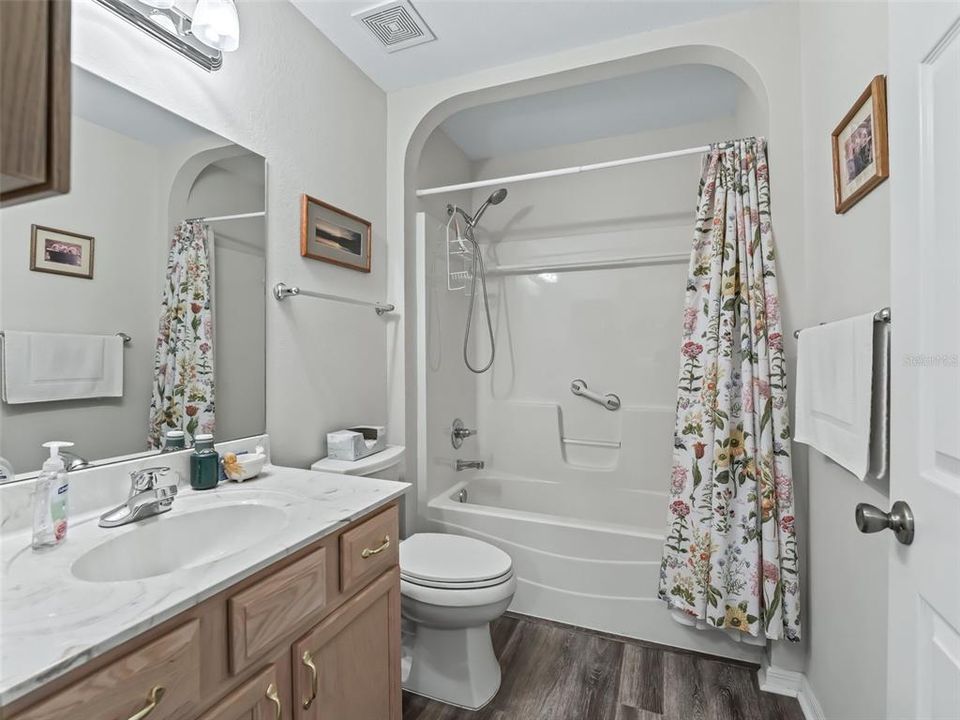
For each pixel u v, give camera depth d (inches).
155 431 46.9
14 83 18.2
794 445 64.7
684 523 69.5
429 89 86.0
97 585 28.2
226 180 55.1
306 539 36.1
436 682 63.6
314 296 65.9
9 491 35.6
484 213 123.7
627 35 72.6
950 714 22.1
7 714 19.6
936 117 24.0
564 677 67.0
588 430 113.6
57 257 39.1
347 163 77.4
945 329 23.1
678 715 59.7
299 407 66.2
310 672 36.8
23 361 36.8
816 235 58.4
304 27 68.0
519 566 83.4
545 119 103.1
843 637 49.9
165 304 48.0
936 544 23.2
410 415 89.7
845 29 48.3
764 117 71.7
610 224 111.7
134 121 45.1
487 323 121.6
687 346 71.1
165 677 26.1
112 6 42.6
